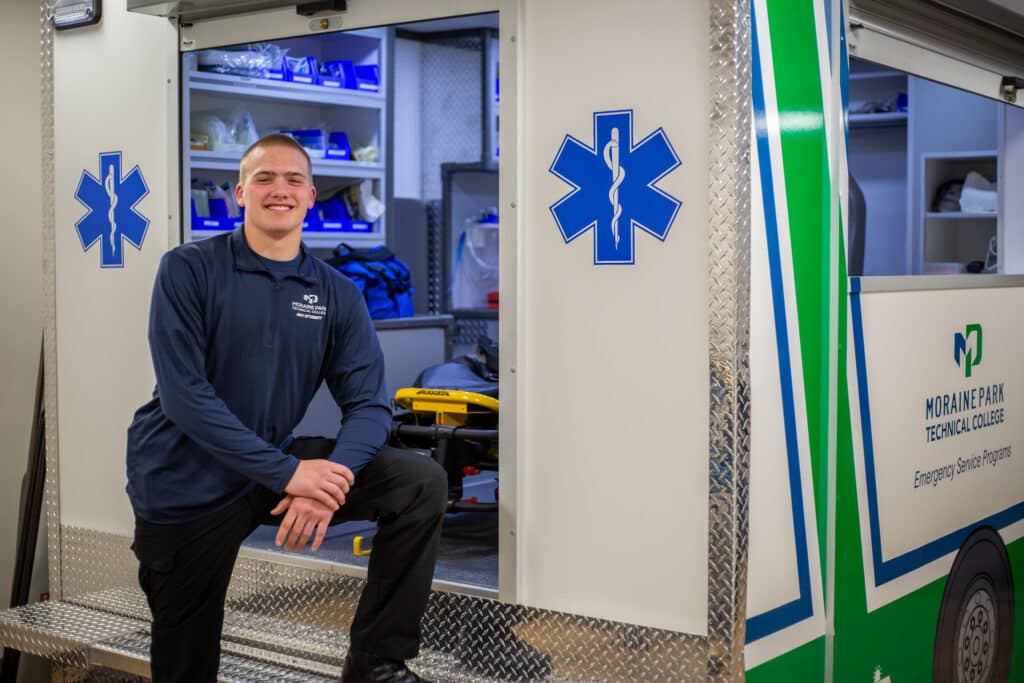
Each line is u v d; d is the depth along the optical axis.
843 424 3.13
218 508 2.98
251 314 2.99
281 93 5.48
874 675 3.31
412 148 6.70
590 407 2.94
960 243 6.87
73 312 3.94
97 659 3.52
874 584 3.29
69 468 3.98
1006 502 4.08
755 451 2.78
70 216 3.93
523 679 3.06
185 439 2.98
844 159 3.09
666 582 2.85
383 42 5.98
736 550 2.70
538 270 3.00
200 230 4.99
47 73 3.97
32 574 4.47
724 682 2.72
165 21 3.65
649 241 2.83
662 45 2.80
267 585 3.60
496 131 6.55
